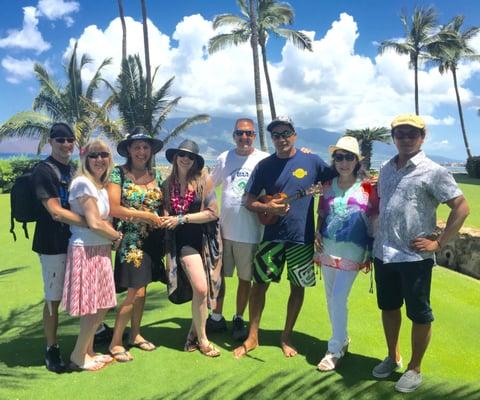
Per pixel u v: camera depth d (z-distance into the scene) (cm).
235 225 452
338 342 400
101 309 389
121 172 407
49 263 390
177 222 407
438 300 582
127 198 402
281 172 420
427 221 346
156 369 398
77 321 507
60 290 394
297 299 432
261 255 425
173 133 2505
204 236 424
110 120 2308
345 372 392
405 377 360
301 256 417
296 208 414
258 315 434
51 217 387
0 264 759
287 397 352
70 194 374
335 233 395
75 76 2584
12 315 528
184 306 549
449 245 754
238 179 453
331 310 405
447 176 337
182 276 420
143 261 411
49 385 371
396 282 369
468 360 423
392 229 352
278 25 2681
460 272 731
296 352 430
